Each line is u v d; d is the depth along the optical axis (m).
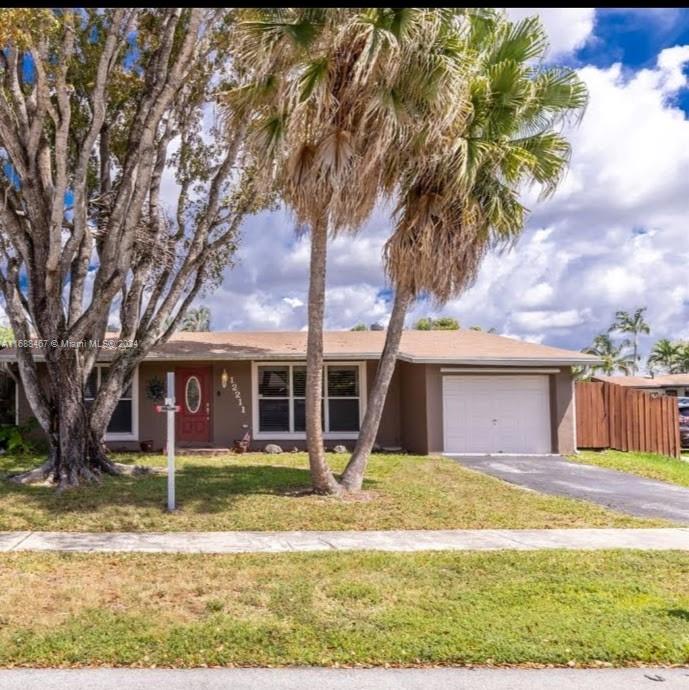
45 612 5.50
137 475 12.97
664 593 6.18
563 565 7.16
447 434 17.59
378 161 9.77
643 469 15.34
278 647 4.79
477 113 11.02
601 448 18.97
